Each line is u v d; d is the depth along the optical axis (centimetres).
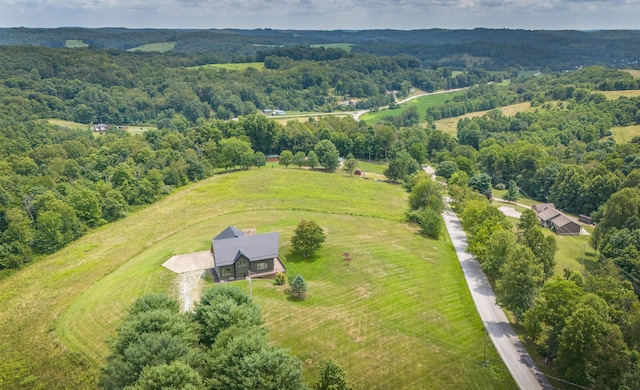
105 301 6569
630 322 4884
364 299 6725
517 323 6319
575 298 5241
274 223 9612
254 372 3772
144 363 3922
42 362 5403
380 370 5212
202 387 3709
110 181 12231
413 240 9150
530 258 6141
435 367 5319
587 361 4616
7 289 7612
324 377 4162
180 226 9712
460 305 6781
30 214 9769
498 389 5003
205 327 4781
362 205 11331
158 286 6844
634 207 9288
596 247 9462
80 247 9044
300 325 5934
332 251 8269
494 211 9025
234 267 7131
